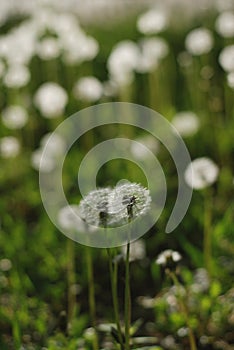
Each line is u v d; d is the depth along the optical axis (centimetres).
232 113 632
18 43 598
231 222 461
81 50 615
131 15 972
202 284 404
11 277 421
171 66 751
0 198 543
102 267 455
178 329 379
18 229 487
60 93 552
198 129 606
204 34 591
